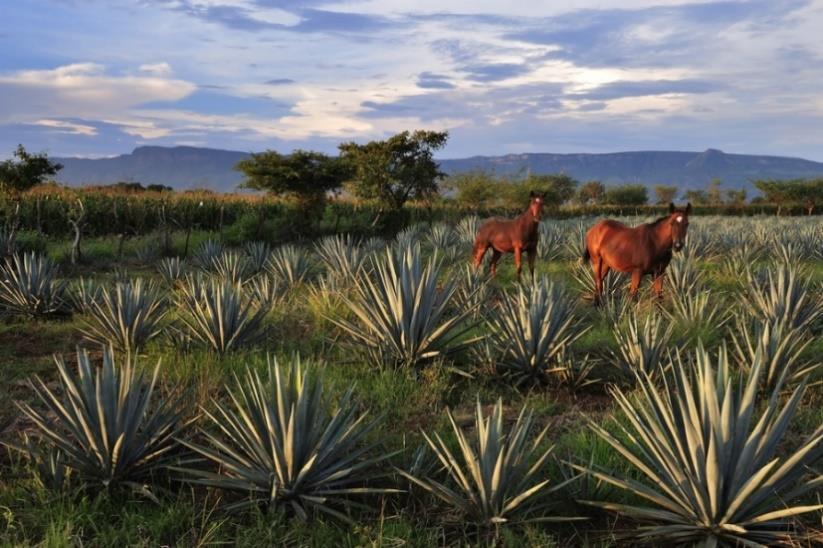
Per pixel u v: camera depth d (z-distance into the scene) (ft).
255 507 12.69
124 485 13.80
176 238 72.74
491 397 20.17
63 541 11.10
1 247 52.26
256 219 82.33
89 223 77.71
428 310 22.02
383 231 105.91
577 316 30.53
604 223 35.32
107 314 27.22
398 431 16.99
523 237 43.19
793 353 22.25
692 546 11.77
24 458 15.33
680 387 14.32
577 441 15.64
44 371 23.36
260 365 22.39
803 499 12.96
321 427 14.37
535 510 12.89
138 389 14.42
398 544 11.44
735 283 39.81
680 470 11.79
